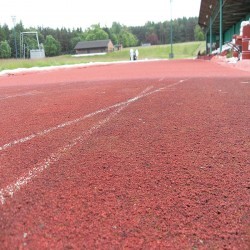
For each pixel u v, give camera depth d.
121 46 89.81
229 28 36.75
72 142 2.27
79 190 1.48
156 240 1.09
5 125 2.94
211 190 1.46
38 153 2.04
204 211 1.27
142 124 2.73
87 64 23.30
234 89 4.75
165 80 6.70
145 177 1.62
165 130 2.51
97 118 3.05
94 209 1.30
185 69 11.93
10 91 6.04
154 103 3.74
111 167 1.77
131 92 4.85
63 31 97.25
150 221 1.21
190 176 1.62
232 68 11.59
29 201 1.37
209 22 34.41
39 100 4.50
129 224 1.19
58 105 3.95
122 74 10.34
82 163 1.84
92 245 1.06
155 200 1.38
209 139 2.24
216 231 1.13
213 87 5.04
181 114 3.08
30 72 14.70
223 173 1.65
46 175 1.67
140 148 2.09
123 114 3.19
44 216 1.24
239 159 1.83
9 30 77.06
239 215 1.24
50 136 2.46
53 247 1.05
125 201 1.37
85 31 102.62
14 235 1.11
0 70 14.48
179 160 1.85
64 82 7.71
